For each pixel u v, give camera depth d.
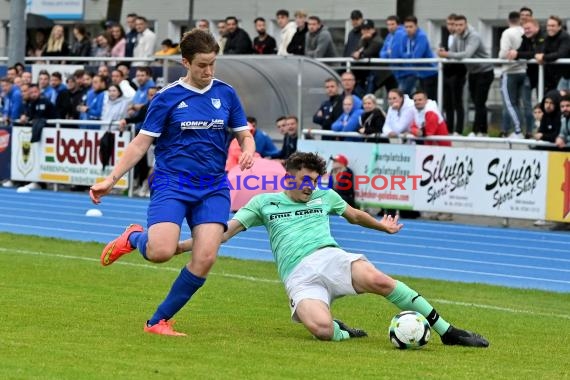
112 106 48.94
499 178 39.84
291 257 18.34
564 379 15.36
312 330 17.88
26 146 52.41
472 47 42.84
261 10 75.50
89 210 42.69
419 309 17.83
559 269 30.84
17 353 15.81
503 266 31.19
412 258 32.41
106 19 76.06
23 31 56.59
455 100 43.62
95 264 28.31
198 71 17.69
